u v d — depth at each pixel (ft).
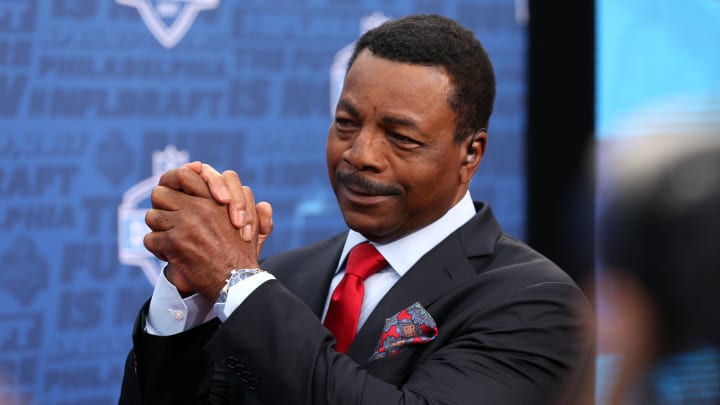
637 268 18.89
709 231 18.28
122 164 17.72
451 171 9.00
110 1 17.62
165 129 17.95
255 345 7.98
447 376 8.32
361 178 8.72
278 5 18.53
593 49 19.43
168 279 8.67
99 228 17.61
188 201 8.55
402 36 8.75
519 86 19.52
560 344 8.80
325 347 8.06
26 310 17.17
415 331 8.84
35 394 17.21
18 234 17.13
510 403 8.36
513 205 19.49
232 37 18.30
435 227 9.39
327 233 18.81
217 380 9.99
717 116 19.36
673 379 18.07
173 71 18.01
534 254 9.59
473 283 9.02
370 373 8.73
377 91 8.61
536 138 19.53
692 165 13.05
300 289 10.04
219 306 8.26
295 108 18.65
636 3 19.48
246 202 8.68
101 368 17.62
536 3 19.56
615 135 19.47
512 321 8.67
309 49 18.71
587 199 19.39
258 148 18.45
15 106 17.11
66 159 17.39
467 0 19.29
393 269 9.37
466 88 8.84
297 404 7.87
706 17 19.52
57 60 17.34
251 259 8.52
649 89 19.51
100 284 17.60
